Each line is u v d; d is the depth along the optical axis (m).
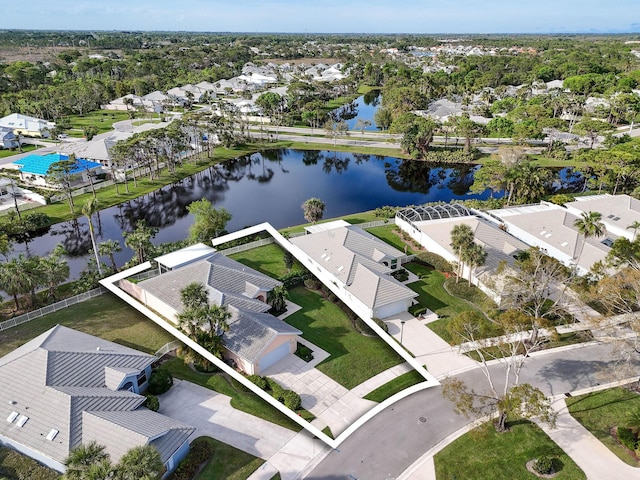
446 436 34.59
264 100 156.00
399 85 187.38
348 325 47.91
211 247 62.88
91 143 108.25
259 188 101.88
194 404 37.12
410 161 121.12
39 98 163.62
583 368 42.00
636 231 65.50
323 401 37.69
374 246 59.97
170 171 105.81
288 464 31.98
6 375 35.25
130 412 33.78
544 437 34.56
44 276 49.53
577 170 102.19
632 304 49.44
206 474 31.02
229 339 41.38
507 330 37.28
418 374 41.12
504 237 61.97
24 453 31.91
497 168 84.38
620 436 34.19
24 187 93.88
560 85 193.75
